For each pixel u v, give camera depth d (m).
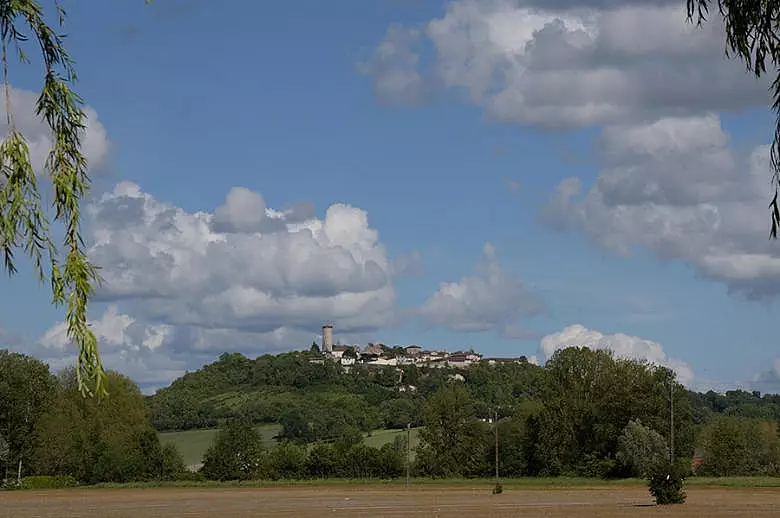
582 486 116.81
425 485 123.44
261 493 107.69
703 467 130.12
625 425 131.00
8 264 10.93
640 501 84.31
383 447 135.75
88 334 10.87
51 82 11.23
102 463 130.25
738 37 13.95
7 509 80.75
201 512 74.56
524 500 87.88
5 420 124.69
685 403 132.50
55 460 127.69
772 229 13.44
